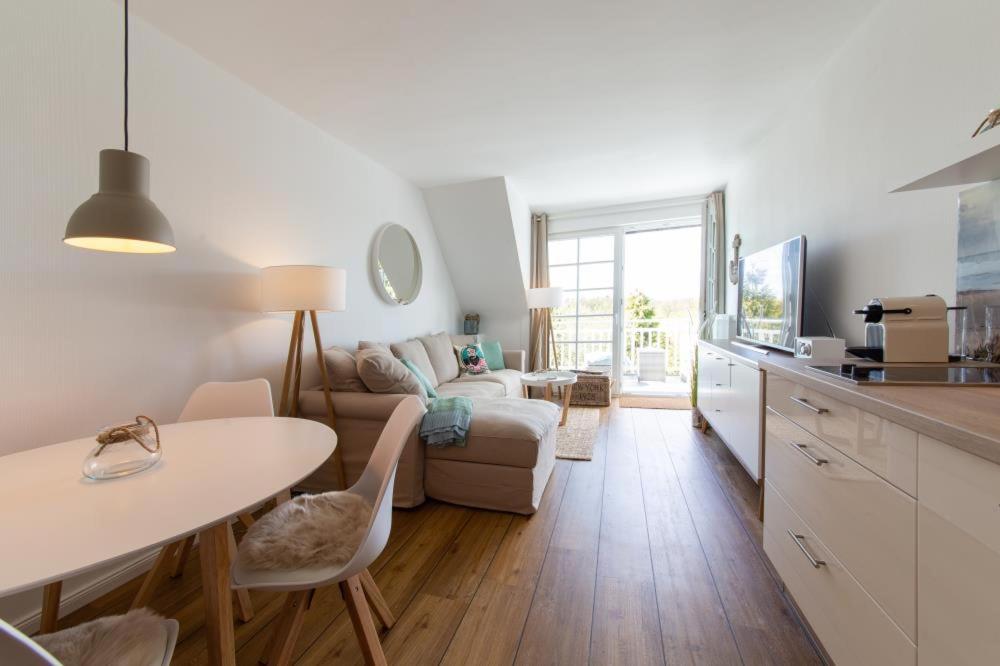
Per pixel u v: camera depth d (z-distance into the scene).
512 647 1.30
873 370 1.25
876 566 0.91
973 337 1.35
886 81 1.77
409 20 1.79
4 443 1.38
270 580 0.98
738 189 3.80
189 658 1.29
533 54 2.05
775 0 1.73
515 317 5.26
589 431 3.64
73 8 1.55
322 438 1.26
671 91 2.43
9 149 1.39
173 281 1.91
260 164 2.36
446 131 2.89
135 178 1.13
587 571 1.68
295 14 1.74
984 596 0.63
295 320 2.31
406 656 1.27
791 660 1.24
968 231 1.35
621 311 5.07
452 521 2.11
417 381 2.50
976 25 1.33
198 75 2.01
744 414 2.24
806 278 2.50
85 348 1.59
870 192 1.90
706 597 1.51
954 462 0.69
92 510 0.81
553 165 3.62
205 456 1.11
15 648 0.47
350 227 3.13
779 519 1.47
